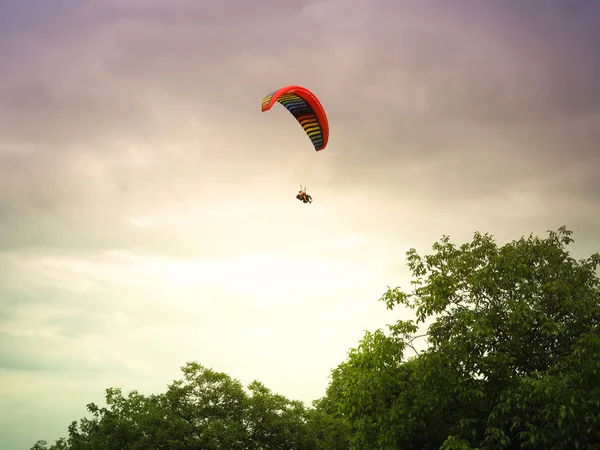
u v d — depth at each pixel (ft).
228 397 145.38
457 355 73.36
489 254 81.30
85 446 139.74
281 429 143.02
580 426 66.49
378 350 78.07
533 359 75.36
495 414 69.67
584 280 78.28
